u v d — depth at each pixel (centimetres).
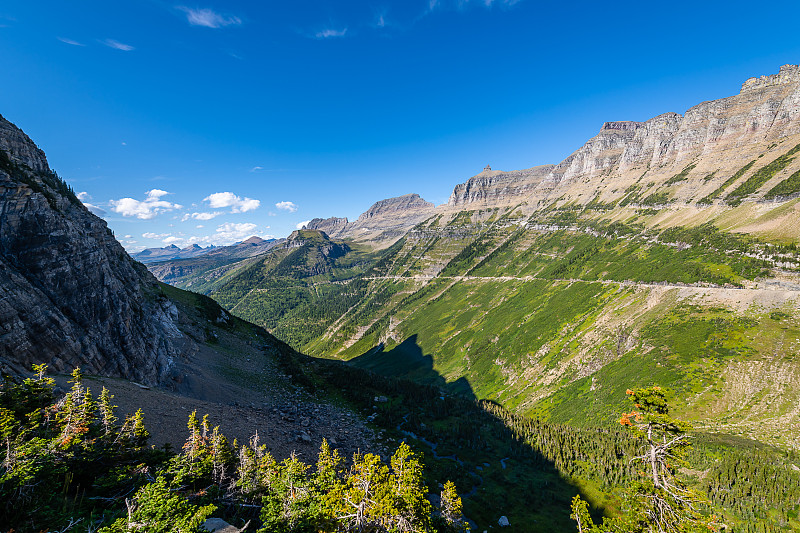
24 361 4097
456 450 8781
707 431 8238
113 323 5922
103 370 5266
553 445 9300
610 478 7744
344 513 2845
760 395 8950
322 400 9338
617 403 11169
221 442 3447
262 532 2464
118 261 7912
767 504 5722
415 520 2886
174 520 1928
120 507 2442
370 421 9006
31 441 2297
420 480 3131
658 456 2939
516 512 6556
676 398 9931
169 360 6962
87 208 7900
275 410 7394
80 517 2184
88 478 2722
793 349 9831
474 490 7175
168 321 8456
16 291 4372
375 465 3048
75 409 2998
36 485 2111
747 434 7750
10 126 6481
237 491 3122
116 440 3058
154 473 2873
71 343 4812
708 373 10312
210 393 7031
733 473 6394
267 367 10294
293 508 2744
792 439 7262
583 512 3284
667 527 2731
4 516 1897
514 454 9069
